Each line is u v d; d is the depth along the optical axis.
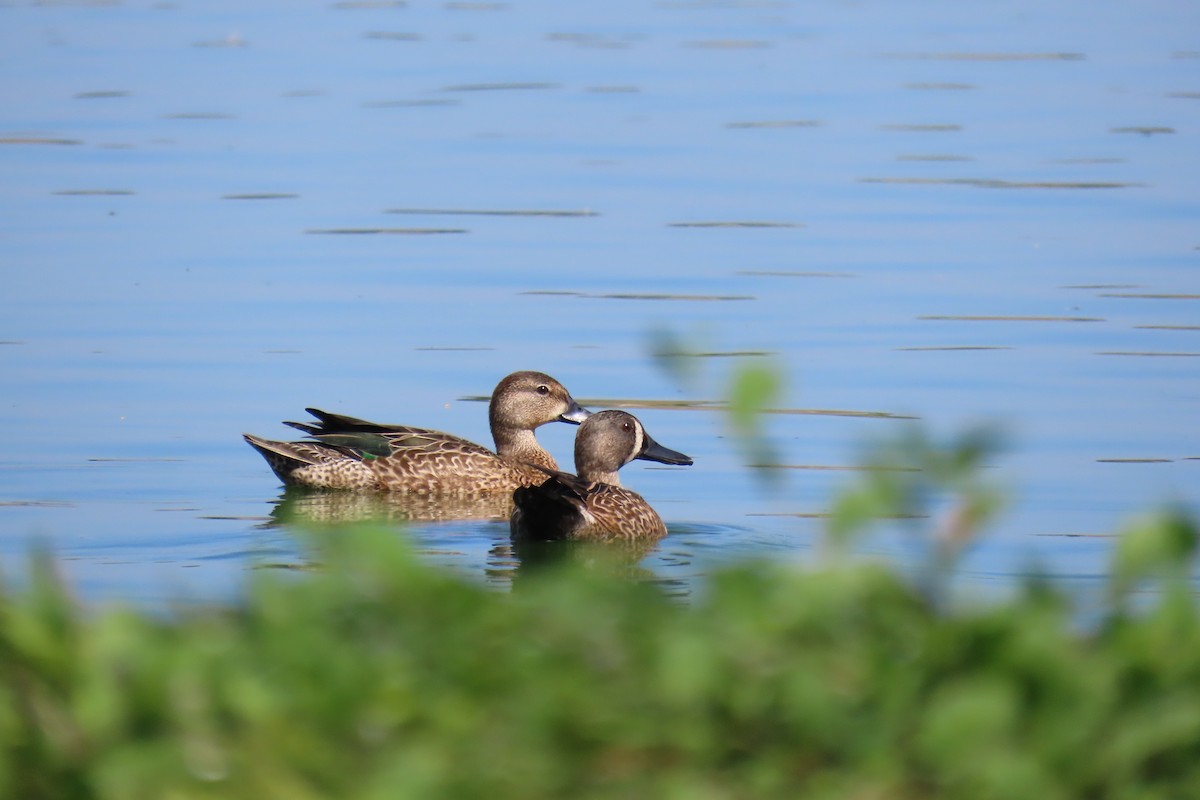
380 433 16.66
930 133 30.73
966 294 20.92
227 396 17.70
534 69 36.72
